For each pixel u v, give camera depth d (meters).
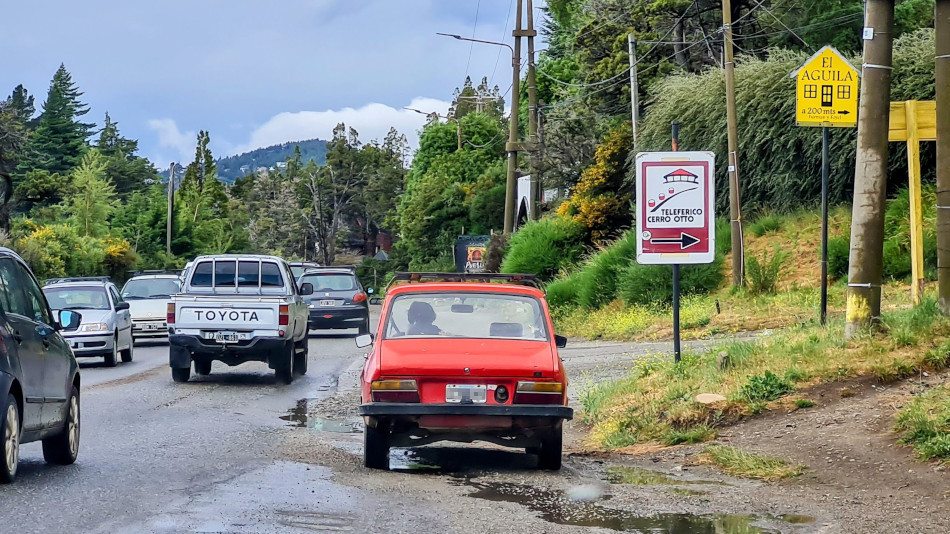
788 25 40.75
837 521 7.61
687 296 28.02
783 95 31.31
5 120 59.88
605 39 48.69
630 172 39.09
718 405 11.69
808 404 11.27
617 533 7.22
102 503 7.86
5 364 8.38
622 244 32.62
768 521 7.64
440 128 104.56
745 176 32.94
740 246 27.62
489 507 8.02
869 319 12.95
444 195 87.88
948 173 12.90
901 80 28.81
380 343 10.18
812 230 29.34
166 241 78.44
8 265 9.32
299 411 15.15
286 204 155.62
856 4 39.19
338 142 157.62
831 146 29.83
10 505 7.73
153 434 12.20
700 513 7.91
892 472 8.88
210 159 142.38
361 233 159.12
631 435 11.70
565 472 10.00
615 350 22.17
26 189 66.25
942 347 11.81
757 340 15.07
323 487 8.70
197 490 8.45
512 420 9.68
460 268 70.38
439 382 9.70
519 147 48.97
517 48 48.81
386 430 9.79
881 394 11.11
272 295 19.14
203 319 18.77
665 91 36.03
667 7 43.12
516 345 10.13
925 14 39.28
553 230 42.56
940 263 13.05
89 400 15.81
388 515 7.61
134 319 30.75
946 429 9.38
